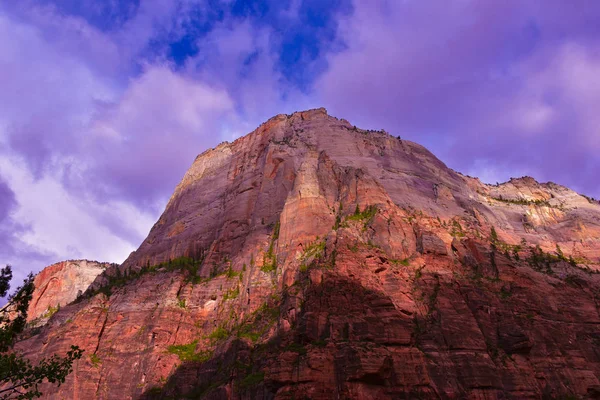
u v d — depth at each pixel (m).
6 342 34.31
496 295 69.88
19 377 33.69
